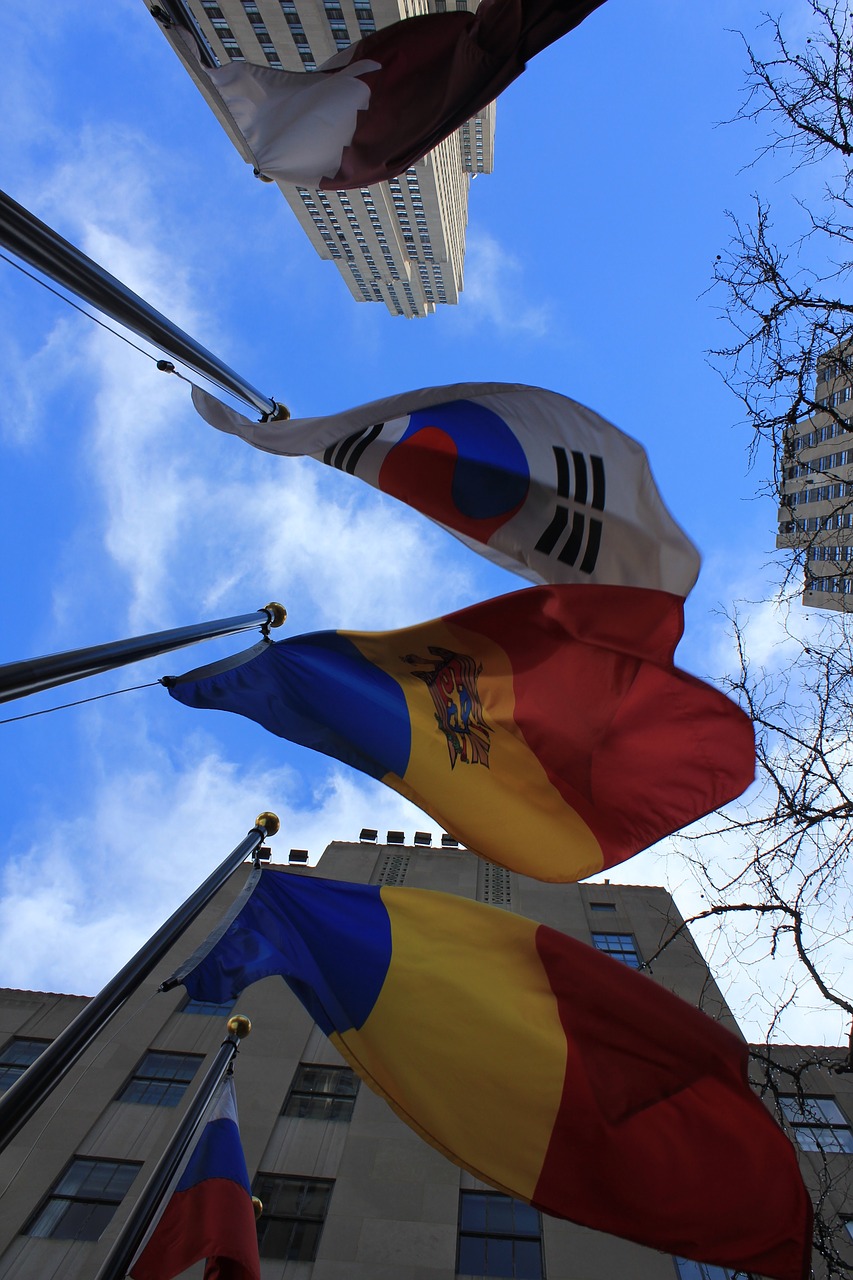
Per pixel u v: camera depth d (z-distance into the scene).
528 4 7.86
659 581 7.56
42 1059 6.26
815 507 20.25
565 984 8.16
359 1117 15.37
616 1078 7.67
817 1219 8.11
